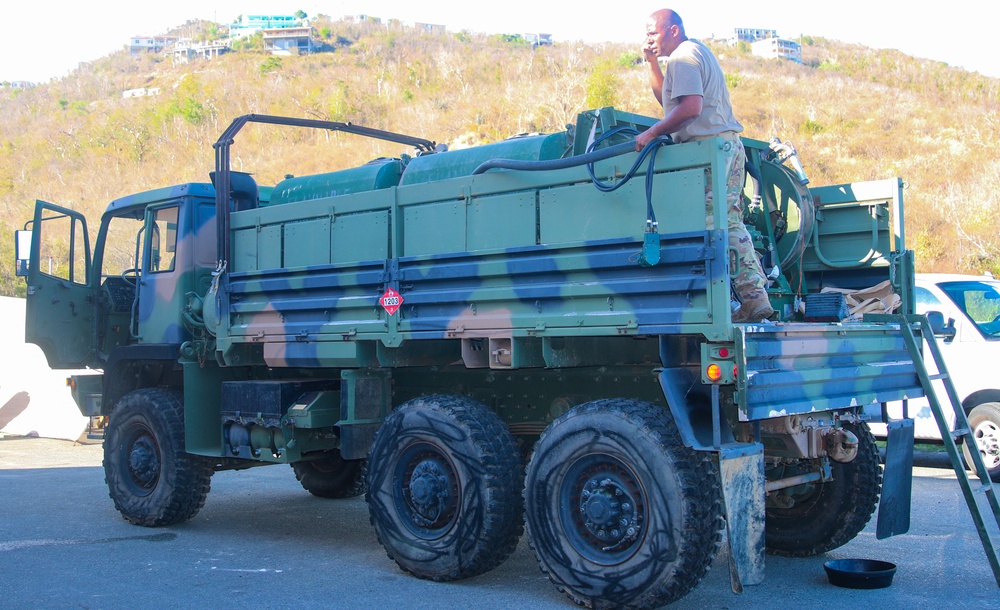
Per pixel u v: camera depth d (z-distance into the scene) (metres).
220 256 6.57
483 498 4.91
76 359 7.81
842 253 6.09
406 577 5.34
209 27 159.12
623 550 4.45
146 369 7.57
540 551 4.70
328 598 4.88
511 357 4.86
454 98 73.06
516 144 5.34
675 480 4.20
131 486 7.09
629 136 5.38
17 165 66.00
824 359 4.71
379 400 5.84
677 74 4.54
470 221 5.17
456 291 5.10
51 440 13.14
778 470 5.42
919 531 6.51
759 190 5.80
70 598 4.91
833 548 5.70
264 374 6.99
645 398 5.09
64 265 8.47
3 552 6.08
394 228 5.49
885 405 5.60
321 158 57.00
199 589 5.09
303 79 87.94
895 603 4.69
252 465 7.09
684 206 4.32
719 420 4.19
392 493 5.34
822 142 52.38
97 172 61.22
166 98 82.00
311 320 5.92
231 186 6.98
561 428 4.63
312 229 6.02
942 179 42.00
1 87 106.75
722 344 4.13
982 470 5.09
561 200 4.79
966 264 29.73
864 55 99.12
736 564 4.11
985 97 65.88
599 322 4.50
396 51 103.38
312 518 7.40
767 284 5.14
